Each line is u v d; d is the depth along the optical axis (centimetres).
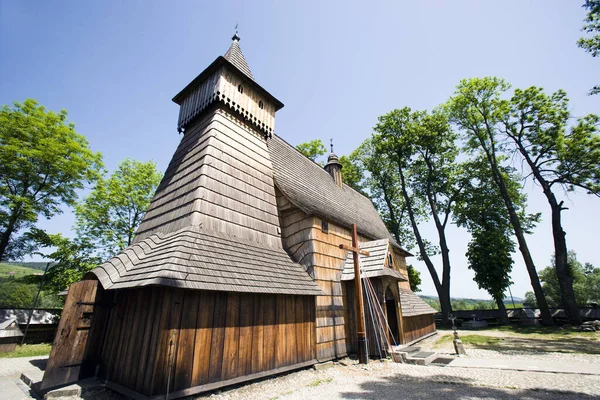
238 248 889
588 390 643
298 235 1193
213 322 689
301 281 998
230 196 984
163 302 609
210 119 1116
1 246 1758
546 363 947
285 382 773
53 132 1997
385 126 3306
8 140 1791
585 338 1534
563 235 2291
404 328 1478
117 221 2250
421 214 3453
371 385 745
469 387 704
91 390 664
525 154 2556
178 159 1184
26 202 1786
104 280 733
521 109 2548
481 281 2658
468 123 2981
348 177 3678
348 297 1245
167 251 717
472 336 1809
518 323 2530
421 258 3117
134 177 2420
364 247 1383
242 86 1261
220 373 670
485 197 2898
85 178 2117
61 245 1950
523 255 2370
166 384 564
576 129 2356
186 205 898
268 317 837
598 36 1834
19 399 654
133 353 636
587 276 6094
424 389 697
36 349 1543
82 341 745
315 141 3353
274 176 1273
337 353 1075
